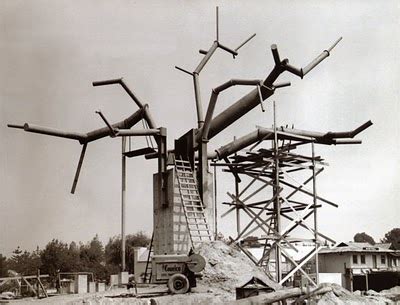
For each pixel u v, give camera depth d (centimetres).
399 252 4681
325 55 2527
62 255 5291
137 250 5031
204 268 2134
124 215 2823
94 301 1744
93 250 6231
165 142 2658
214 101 2472
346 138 2902
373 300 2781
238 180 3016
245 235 2738
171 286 1980
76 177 2816
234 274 2258
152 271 2020
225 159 2969
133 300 1773
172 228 2534
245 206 2872
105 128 2748
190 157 2706
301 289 2008
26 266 5197
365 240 7706
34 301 1895
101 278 5953
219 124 2695
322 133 2909
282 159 2772
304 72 2434
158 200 2681
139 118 2795
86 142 2783
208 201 2633
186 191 2594
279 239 2600
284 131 2798
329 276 4362
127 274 2791
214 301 1855
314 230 2759
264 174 3030
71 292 2725
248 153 2816
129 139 2838
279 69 2408
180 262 2030
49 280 4122
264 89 2522
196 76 2852
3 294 2600
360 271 4434
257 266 2511
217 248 2433
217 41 2911
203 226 2602
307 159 2805
